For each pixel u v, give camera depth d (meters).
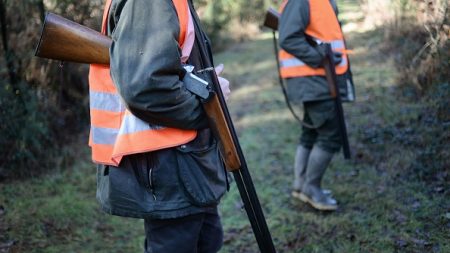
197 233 1.84
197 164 1.75
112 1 1.73
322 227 3.18
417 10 4.89
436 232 2.87
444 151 3.57
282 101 6.10
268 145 4.73
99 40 1.73
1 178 3.79
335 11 3.36
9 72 3.93
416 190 3.37
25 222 3.17
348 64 3.31
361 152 4.10
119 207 1.75
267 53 9.02
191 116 1.68
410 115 4.32
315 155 3.34
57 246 2.99
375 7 7.36
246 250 3.02
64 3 4.49
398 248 2.81
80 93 5.07
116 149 1.70
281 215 3.40
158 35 1.57
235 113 5.89
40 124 4.04
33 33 4.31
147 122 1.67
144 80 1.55
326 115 3.24
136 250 3.00
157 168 1.70
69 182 3.86
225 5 10.55
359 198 3.46
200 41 1.82
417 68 4.70
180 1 1.70
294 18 3.18
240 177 1.87
